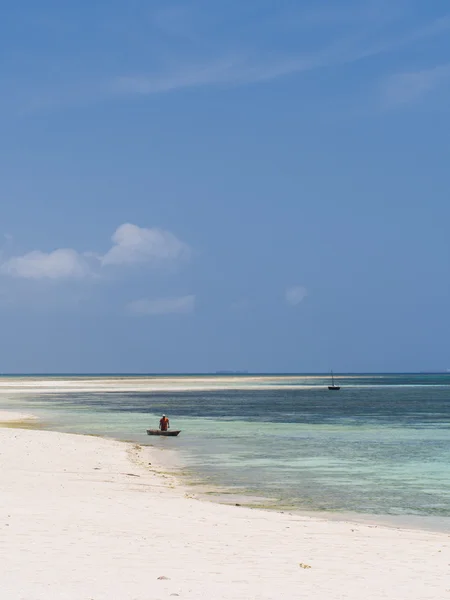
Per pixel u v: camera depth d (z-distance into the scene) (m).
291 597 13.03
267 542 18.66
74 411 93.25
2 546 16.48
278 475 36.56
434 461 42.66
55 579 13.60
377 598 13.16
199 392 175.38
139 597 12.57
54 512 21.34
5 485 27.17
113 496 25.89
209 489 31.77
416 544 19.41
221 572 14.95
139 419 77.75
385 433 62.28
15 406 106.69
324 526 22.11
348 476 36.44
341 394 164.75
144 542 17.77
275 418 82.12
